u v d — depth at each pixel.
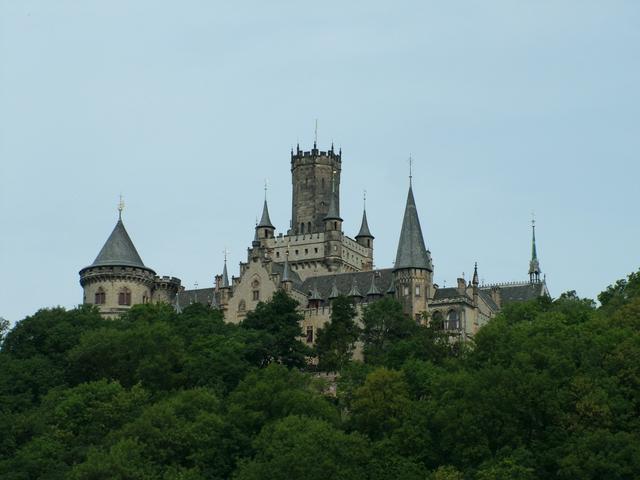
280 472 177.38
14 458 192.00
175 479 180.75
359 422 198.50
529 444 183.88
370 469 182.12
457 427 184.50
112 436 192.88
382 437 194.62
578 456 175.88
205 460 189.62
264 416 199.88
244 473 180.62
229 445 192.75
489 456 181.00
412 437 187.50
